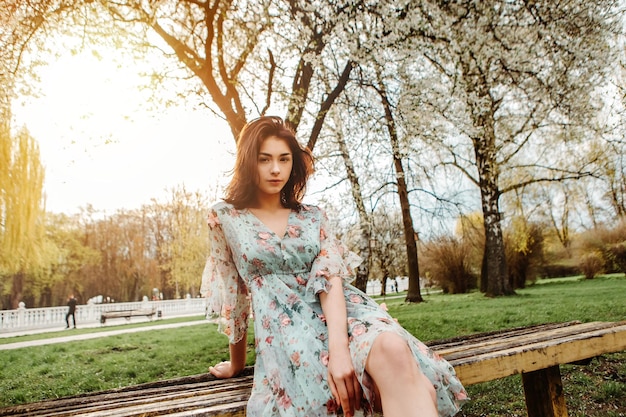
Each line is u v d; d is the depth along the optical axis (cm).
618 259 2062
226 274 189
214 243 190
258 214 190
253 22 699
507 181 1652
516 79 950
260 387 149
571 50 880
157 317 2219
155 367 594
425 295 2195
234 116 655
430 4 707
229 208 188
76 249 3519
